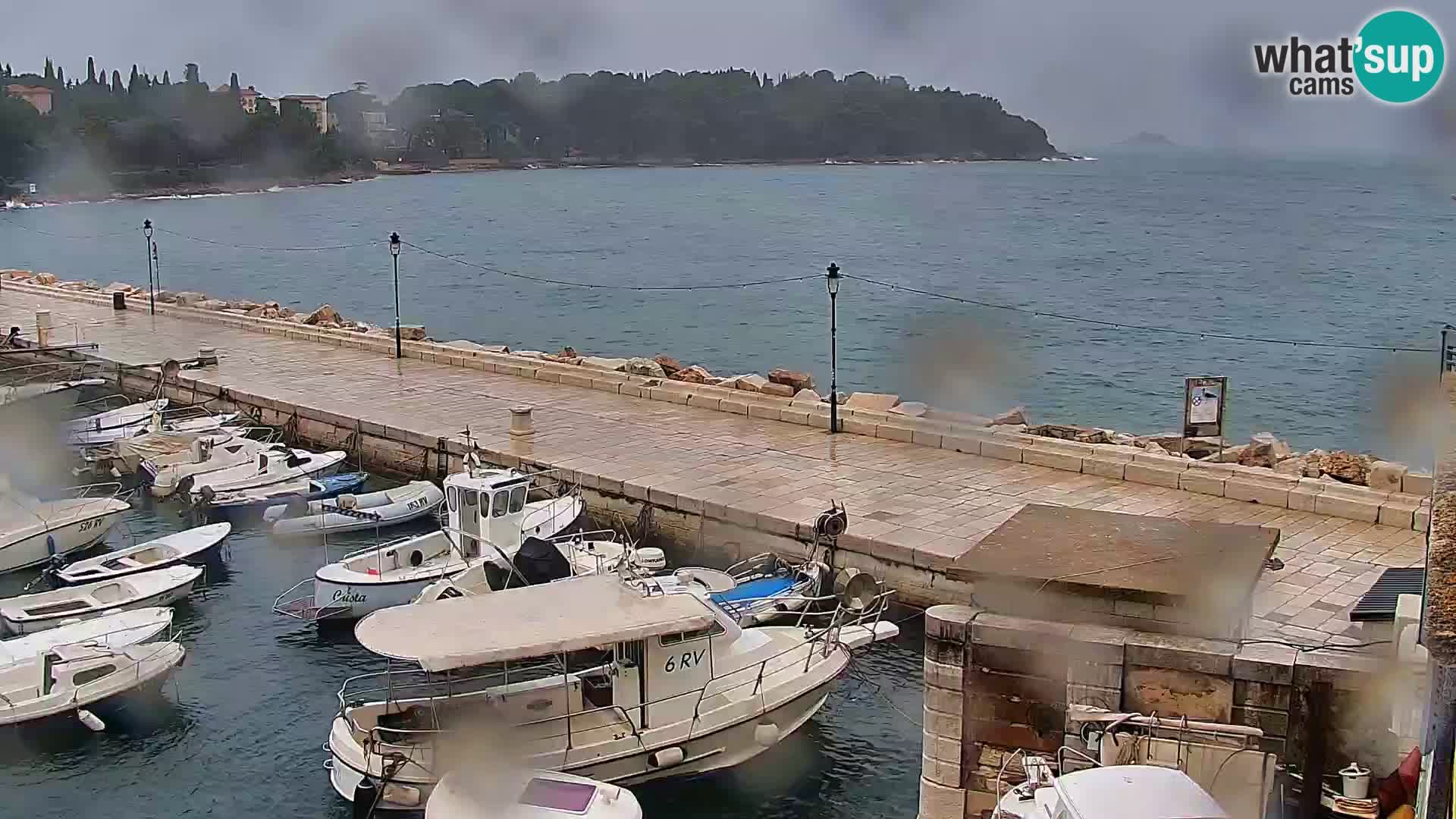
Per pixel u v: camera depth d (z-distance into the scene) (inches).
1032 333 2721.5
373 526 1234.0
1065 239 4921.3
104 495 1350.9
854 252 4554.6
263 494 1295.5
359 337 1958.7
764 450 1306.6
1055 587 636.1
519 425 1342.3
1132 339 2647.6
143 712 883.4
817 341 2741.1
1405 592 722.2
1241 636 627.2
